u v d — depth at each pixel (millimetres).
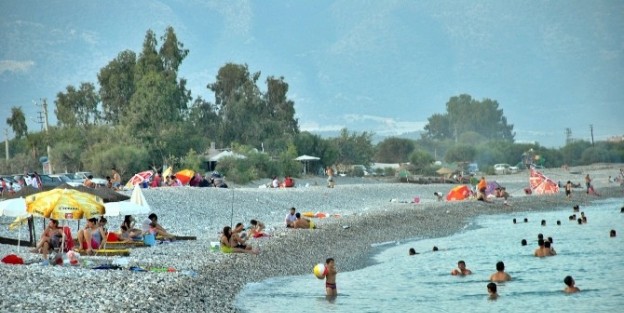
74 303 76312
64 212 103625
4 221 144875
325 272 94750
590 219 197375
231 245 120625
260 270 109688
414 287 100938
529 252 134750
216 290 93188
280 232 150875
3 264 96125
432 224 184375
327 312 85250
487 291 98000
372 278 108062
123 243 122625
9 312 70562
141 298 81750
